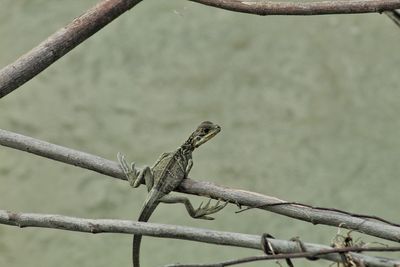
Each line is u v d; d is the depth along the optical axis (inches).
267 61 867.4
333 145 843.4
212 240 323.3
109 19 324.2
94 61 879.7
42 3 897.5
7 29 890.7
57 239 833.5
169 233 326.0
